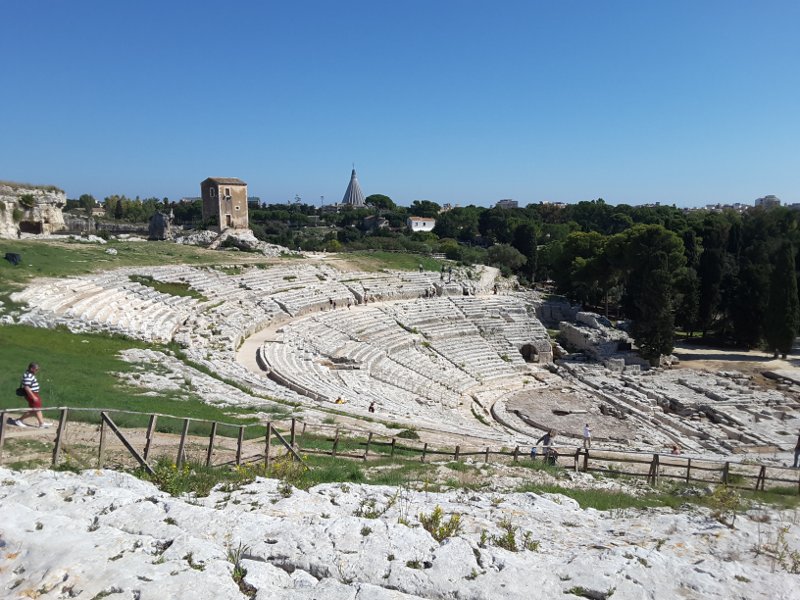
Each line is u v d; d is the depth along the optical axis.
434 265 99.81
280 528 9.83
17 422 17.78
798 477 25.69
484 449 26.95
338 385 45.06
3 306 36.22
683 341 80.69
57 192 71.56
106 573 7.62
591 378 63.41
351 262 92.25
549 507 14.75
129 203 151.50
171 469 14.25
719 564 9.63
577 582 8.37
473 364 67.50
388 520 11.16
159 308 49.12
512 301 88.31
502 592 7.92
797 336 74.50
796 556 10.74
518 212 198.62
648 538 11.85
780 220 101.06
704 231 96.81
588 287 95.25
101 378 27.97
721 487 16.64
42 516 9.41
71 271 49.69
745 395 54.50
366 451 22.39
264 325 59.16
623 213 183.00
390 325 70.12
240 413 27.09
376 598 7.35
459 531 11.16
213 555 8.44
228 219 97.38
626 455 32.72
